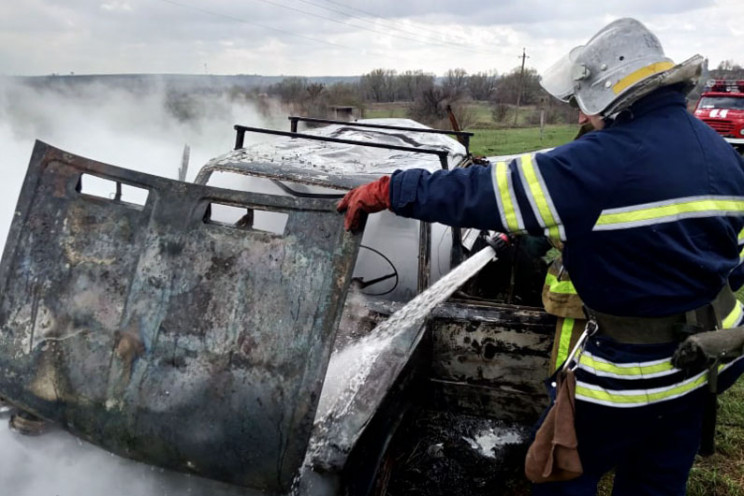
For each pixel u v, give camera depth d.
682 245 1.66
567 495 1.98
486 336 2.59
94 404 1.91
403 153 3.53
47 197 2.07
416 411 2.67
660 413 1.86
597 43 1.81
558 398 1.87
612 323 1.80
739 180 1.77
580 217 1.64
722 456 3.26
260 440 1.78
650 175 1.63
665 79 1.70
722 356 1.72
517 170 1.66
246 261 1.90
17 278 2.04
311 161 3.15
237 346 1.83
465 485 2.60
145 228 1.99
